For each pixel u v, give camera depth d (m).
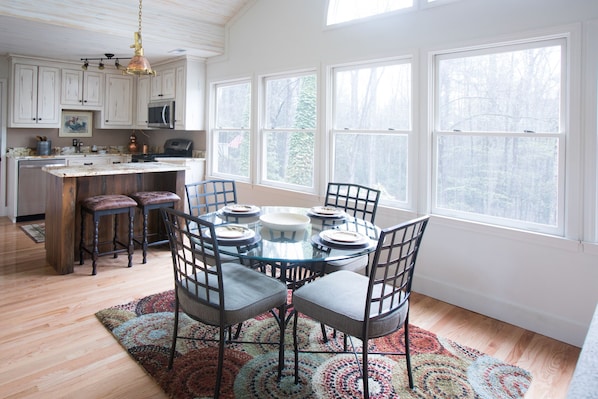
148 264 3.83
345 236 2.19
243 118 5.07
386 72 3.49
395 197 3.49
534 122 2.71
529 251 2.68
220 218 2.69
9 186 5.57
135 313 2.77
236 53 4.91
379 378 2.10
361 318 1.80
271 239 2.23
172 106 5.61
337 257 1.93
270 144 4.66
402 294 2.05
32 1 3.63
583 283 2.47
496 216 2.91
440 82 3.14
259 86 4.66
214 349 2.34
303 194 4.15
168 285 3.31
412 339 2.52
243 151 5.08
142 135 7.09
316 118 3.99
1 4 3.48
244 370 2.14
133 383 2.02
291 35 4.20
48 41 4.59
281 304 2.07
